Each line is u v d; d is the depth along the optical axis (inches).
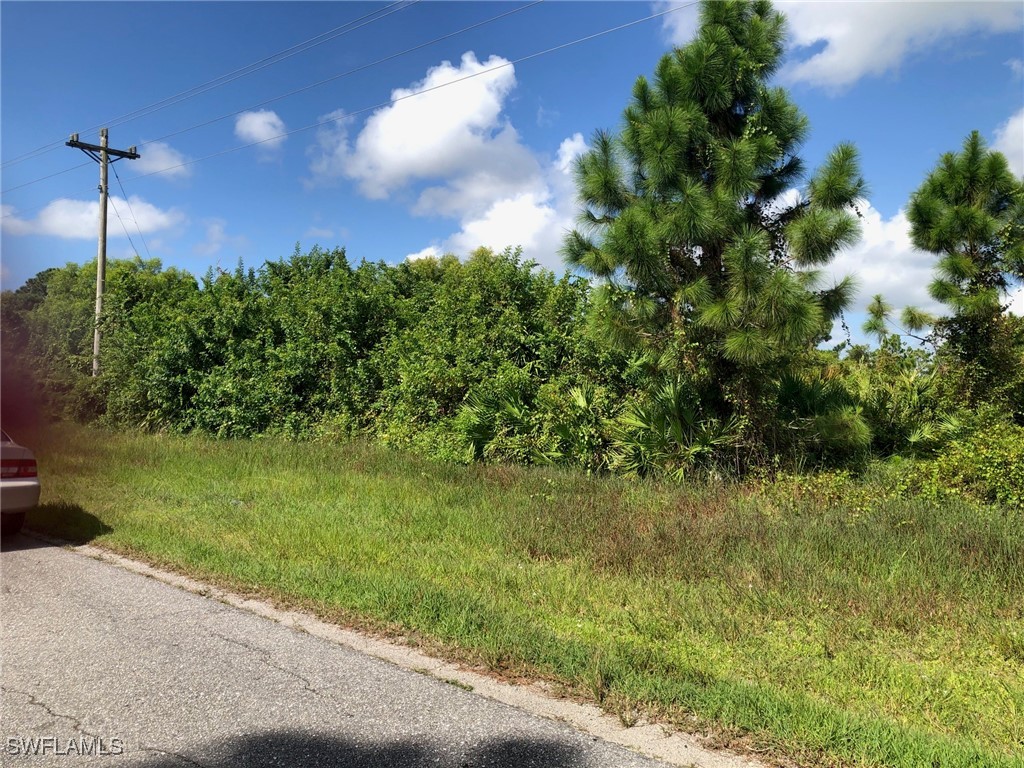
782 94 388.5
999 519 267.7
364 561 252.2
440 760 124.7
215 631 186.5
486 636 179.0
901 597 208.7
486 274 565.0
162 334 703.1
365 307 624.7
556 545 271.7
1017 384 471.5
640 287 384.2
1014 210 509.4
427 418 518.3
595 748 129.2
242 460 462.9
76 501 354.9
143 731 134.0
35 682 154.5
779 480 351.6
